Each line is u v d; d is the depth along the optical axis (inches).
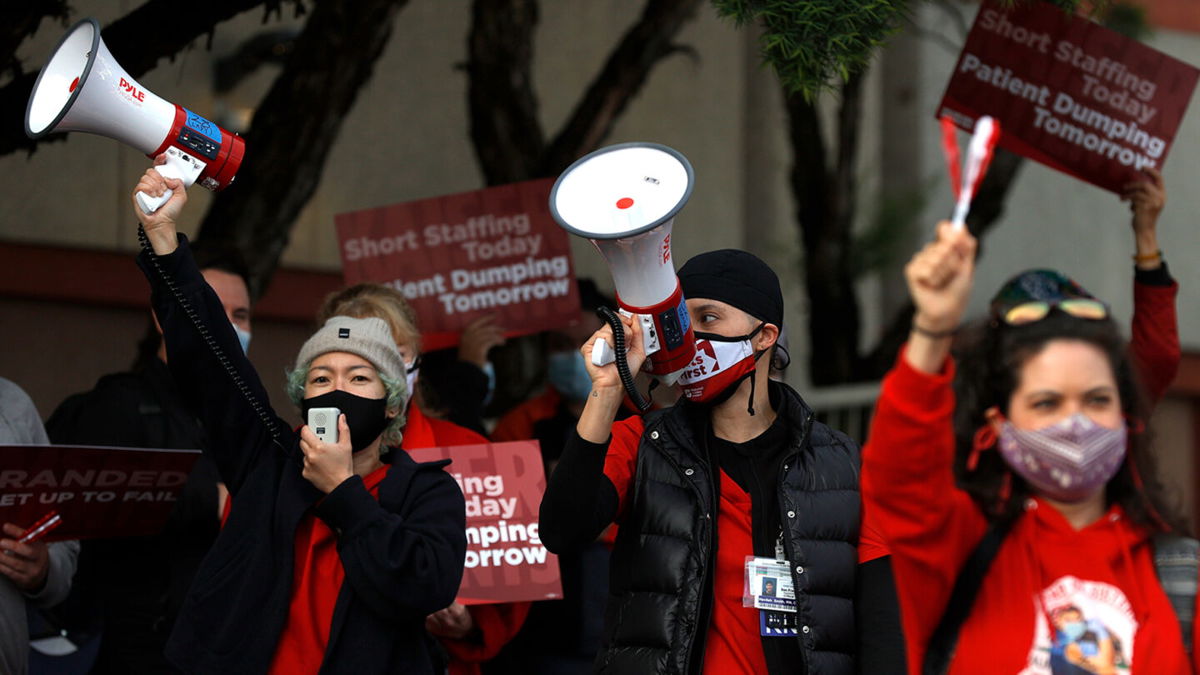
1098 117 529.3
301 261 954.7
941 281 252.5
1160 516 306.0
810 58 499.5
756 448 364.8
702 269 365.7
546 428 628.7
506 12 862.5
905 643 334.3
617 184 329.4
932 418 267.1
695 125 1144.8
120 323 882.1
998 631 297.4
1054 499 307.0
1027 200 1286.9
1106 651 293.7
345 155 976.9
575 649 513.0
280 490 374.6
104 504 421.7
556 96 1078.4
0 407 446.6
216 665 360.2
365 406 380.5
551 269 612.1
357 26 748.6
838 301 1031.6
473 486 459.2
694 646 341.4
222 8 610.9
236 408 383.2
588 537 340.5
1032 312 301.9
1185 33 1295.5
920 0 547.5
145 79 852.6
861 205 1134.4
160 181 362.6
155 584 478.3
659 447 357.4
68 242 868.0
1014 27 534.0
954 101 538.3
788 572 347.3
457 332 611.8
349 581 361.7
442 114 1014.4
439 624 448.1
